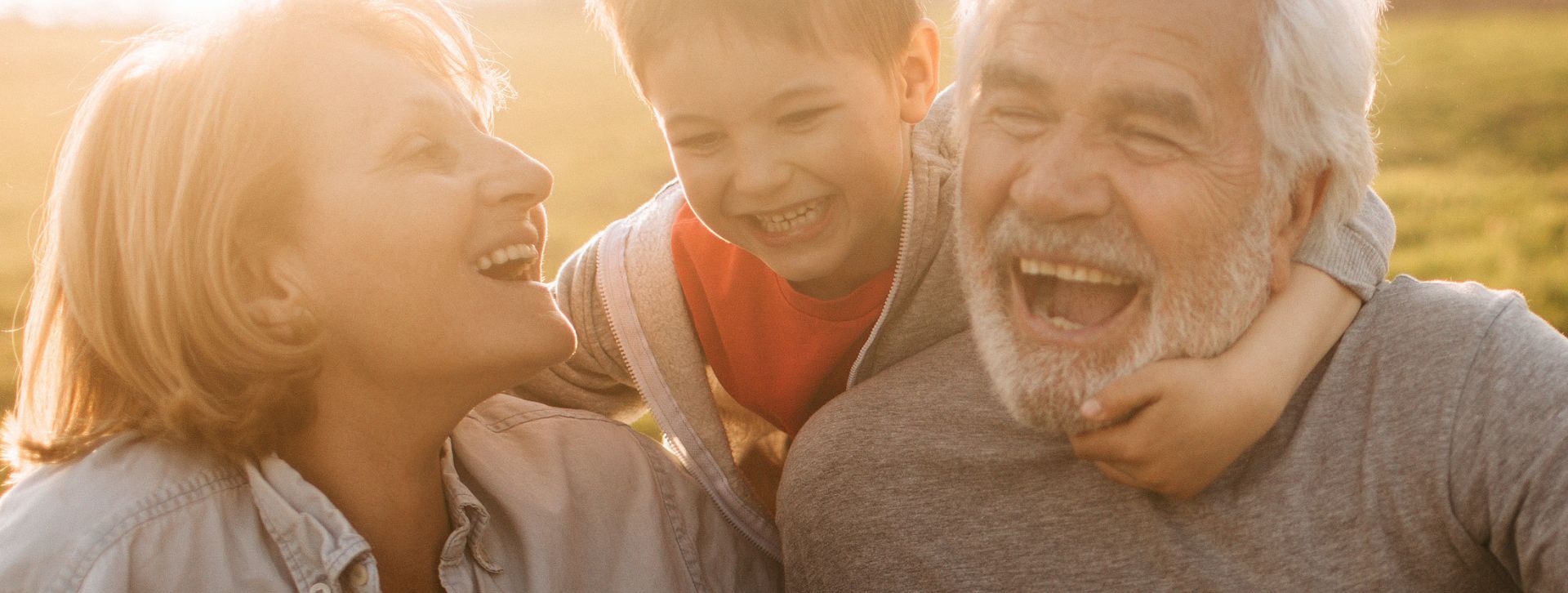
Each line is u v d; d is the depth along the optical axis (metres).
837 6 1.91
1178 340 1.56
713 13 1.88
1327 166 1.61
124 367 1.64
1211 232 1.53
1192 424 1.51
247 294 1.63
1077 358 1.60
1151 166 1.51
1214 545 1.64
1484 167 11.48
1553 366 1.50
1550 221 9.19
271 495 1.63
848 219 2.03
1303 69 1.51
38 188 13.10
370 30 1.74
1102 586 1.71
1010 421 1.81
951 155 2.14
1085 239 1.55
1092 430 1.61
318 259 1.62
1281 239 1.62
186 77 1.59
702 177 2.01
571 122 17.95
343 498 1.74
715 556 2.05
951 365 1.93
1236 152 1.51
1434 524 1.53
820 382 2.20
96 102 1.64
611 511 1.94
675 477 2.08
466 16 2.09
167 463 1.65
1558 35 19.50
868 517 1.87
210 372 1.65
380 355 1.65
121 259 1.61
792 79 1.90
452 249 1.63
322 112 1.60
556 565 1.82
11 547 1.52
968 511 1.82
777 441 2.50
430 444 1.76
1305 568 1.58
